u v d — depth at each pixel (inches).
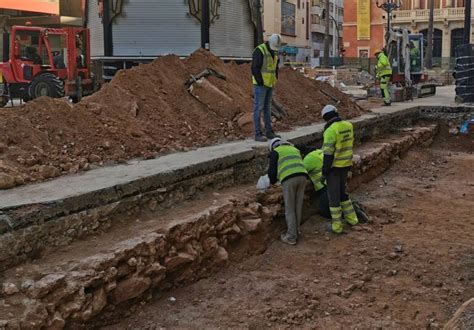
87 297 193.9
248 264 277.6
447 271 274.7
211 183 306.8
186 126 380.2
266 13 2289.6
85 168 276.5
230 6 697.0
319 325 218.2
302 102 527.8
